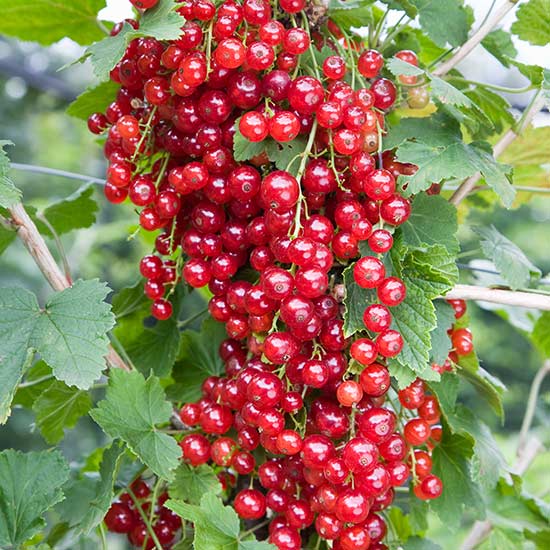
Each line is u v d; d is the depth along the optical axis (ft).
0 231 1.73
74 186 6.06
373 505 1.52
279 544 1.51
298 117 1.50
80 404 1.78
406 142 1.54
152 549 1.63
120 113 1.61
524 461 2.08
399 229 1.51
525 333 2.09
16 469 1.56
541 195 1.98
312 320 1.45
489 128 1.74
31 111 6.15
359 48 1.63
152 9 1.50
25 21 1.77
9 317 1.50
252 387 1.46
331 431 1.49
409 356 1.46
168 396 1.76
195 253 1.57
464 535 4.21
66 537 1.74
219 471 1.68
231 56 1.46
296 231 1.44
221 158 1.52
